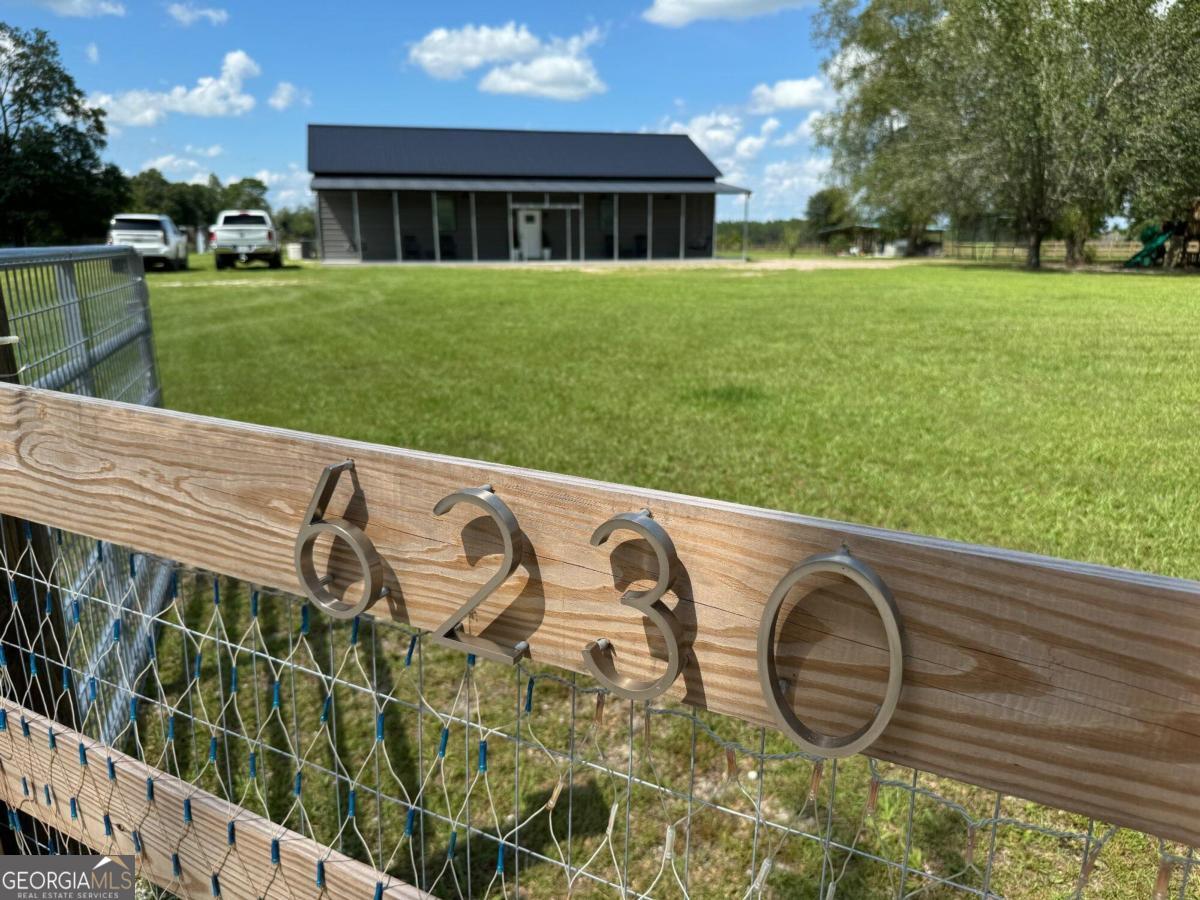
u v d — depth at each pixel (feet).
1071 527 11.64
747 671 2.71
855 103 115.96
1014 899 5.48
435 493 3.22
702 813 6.38
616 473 14.51
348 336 33.86
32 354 6.29
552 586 3.06
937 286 58.44
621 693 2.90
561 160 117.70
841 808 6.36
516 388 22.54
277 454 3.59
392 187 99.19
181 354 29.19
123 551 7.75
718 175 118.73
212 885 4.39
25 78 113.80
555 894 5.70
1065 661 2.20
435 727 7.63
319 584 3.53
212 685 8.32
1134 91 72.28
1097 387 21.02
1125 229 92.63
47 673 5.51
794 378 23.39
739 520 2.62
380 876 3.82
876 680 2.50
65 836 5.62
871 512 12.38
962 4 81.71
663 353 28.53
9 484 4.66
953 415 18.38
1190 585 2.03
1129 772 2.16
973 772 2.39
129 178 127.65
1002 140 79.61
